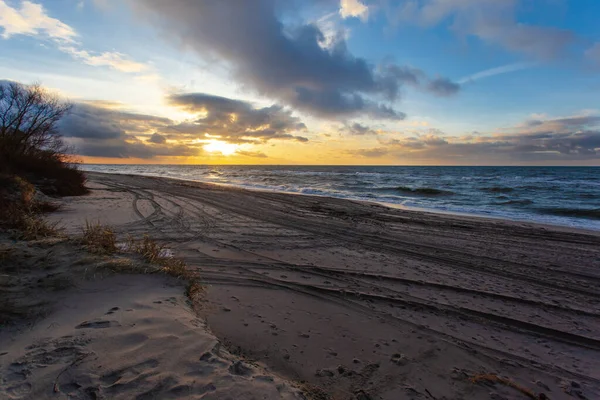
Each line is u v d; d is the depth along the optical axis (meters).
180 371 2.20
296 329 3.59
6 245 3.85
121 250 4.65
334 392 2.58
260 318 3.79
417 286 5.41
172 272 4.21
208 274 5.29
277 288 4.87
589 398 2.81
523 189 27.44
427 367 3.07
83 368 2.10
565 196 22.66
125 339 2.52
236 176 46.16
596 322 4.40
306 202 16.56
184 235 8.20
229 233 8.73
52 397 1.82
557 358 3.46
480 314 4.45
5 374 1.97
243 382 2.19
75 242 4.34
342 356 3.13
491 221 12.25
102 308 3.04
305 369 2.85
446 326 4.00
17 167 13.41
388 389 2.70
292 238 8.60
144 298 3.39
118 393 1.91
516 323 4.24
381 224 11.23
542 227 11.25
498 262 7.20
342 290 4.96
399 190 26.08
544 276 6.35
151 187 21.55
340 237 9.05
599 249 8.46
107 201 13.52
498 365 3.22
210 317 3.69
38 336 2.47
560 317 4.52
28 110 15.02
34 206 8.75
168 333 2.69
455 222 11.89
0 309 2.69
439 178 45.34
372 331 3.71
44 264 3.62
